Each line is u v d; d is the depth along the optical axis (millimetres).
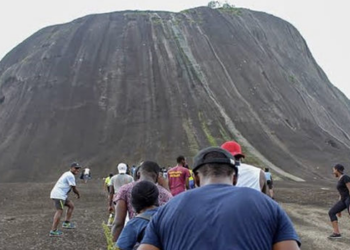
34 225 14367
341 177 12094
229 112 72438
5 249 10602
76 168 12992
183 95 75000
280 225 2633
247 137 66938
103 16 100438
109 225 12891
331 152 66750
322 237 12430
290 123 75688
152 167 5762
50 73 81375
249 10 114000
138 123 69000
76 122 69875
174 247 2617
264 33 106562
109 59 84375
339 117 96000
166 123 68688
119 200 5820
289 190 29359
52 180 56906
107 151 63375
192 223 2609
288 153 64188
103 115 71250
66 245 11086
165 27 95000
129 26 95000
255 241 2520
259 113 74250
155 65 82250
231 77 82312
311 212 18344
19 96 78312
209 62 84625
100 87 77125
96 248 10734
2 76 88188
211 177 2924
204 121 69500
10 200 23688
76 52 86812
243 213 2582
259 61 89875
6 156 63219
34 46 96250
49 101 74562
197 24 98188
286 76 91625
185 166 10250
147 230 2828
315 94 97938
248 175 5594
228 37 94875
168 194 5641
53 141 66188
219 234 2527
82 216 16828
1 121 73750
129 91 75875
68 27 97000
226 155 3006
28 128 69375
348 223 15180
